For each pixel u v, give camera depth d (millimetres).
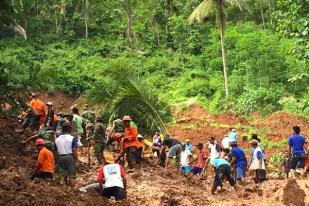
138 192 12414
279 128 31234
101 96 20906
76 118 16656
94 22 56531
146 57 49500
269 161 24781
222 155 14156
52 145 12945
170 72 45812
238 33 47500
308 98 16141
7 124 16641
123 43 51469
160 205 11500
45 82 18156
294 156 15117
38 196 9992
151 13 54781
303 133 30109
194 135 30938
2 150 14273
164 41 52844
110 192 10586
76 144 11664
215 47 46906
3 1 15094
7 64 16984
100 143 14953
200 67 46844
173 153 16391
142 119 20266
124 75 20891
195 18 38688
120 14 56625
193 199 12484
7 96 16375
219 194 13516
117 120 16219
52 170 11508
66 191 10633
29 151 14938
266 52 39000
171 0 56719
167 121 21141
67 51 48625
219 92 38781
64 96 37750
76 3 56188
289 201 12336
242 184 14977
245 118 34688
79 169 14391
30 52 46156
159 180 14172
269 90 36406
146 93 20438
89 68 43812
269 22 55625
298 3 14500
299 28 14484
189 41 50406
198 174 17438
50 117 16453
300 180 13406
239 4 36594
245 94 36594
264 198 12984
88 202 10156
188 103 36969
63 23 54938
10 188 10242
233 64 43719
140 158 14984
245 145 28094
